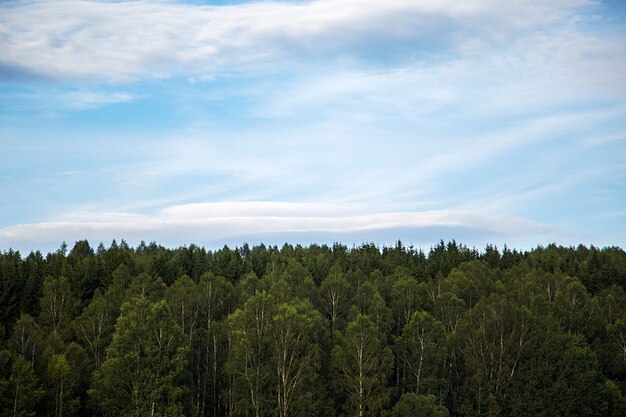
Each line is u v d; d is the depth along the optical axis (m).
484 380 91.50
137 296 86.62
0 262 115.69
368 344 86.38
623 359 98.31
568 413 90.12
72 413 77.00
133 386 75.94
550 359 93.94
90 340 90.81
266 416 82.75
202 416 88.31
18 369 72.88
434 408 81.81
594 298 112.00
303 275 118.62
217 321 99.12
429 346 90.06
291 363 83.69
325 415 84.12
